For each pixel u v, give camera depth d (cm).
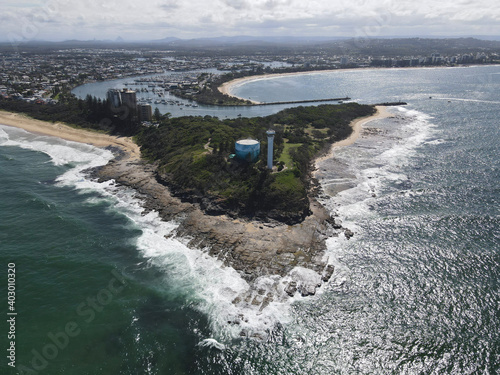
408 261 8731
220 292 7831
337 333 6831
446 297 7569
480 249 8975
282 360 6319
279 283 8056
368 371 6088
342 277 8269
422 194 12125
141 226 10500
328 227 10331
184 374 6069
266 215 10556
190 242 9606
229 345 6594
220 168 12519
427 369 6062
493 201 11312
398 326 6938
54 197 12175
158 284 8081
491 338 6575
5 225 10200
